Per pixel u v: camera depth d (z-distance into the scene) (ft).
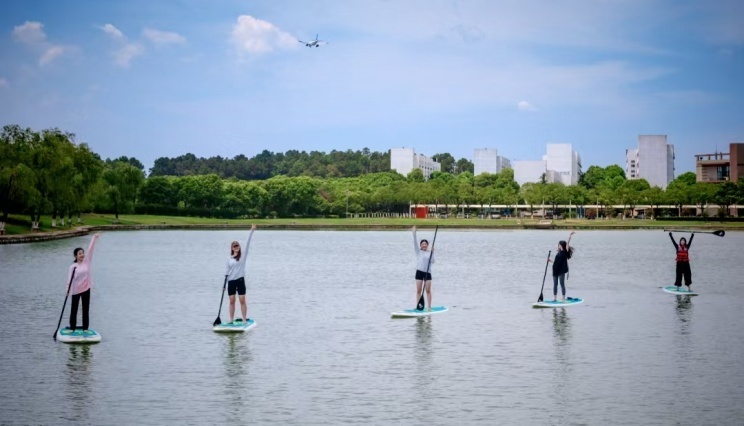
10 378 69.97
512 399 63.41
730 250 309.63
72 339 87.30
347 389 66.59
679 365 76.28
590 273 190.49
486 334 93.91
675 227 598.34
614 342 88.63
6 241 301.22
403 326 100.17
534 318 107.55
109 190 521.24
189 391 65.72
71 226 423.64
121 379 69.82
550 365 76.18
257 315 110.42
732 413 59.57
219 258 243.60
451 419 57.98
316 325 100.78
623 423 57.11
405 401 62.80
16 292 137.39
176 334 93.15
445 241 405.59
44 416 58.44
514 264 224.74
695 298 133.59
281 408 60.80
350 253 283.59
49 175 347.36
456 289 149.59
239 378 70.44
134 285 153.99
